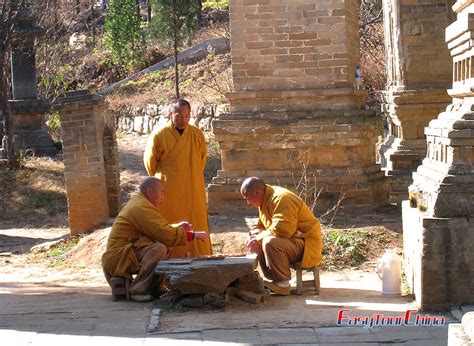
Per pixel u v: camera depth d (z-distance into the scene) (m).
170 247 9.71
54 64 30.16
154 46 36.25
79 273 12.11
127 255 9.38
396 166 17.28
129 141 28.30
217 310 8.73
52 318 8.27
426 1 17.09
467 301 8.39
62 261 13.17
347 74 13.53
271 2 13.56
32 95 25.22
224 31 35.44
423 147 17.19
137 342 7.26
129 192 21.77
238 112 13.76
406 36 17.17
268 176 13.70
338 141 13.45
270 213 9.61
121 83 33.72
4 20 23.02
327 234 12.20
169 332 7.64
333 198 13.50
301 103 13.65
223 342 7.26
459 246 8.37
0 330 7.70
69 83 34.72
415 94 17.05
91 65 36.66
